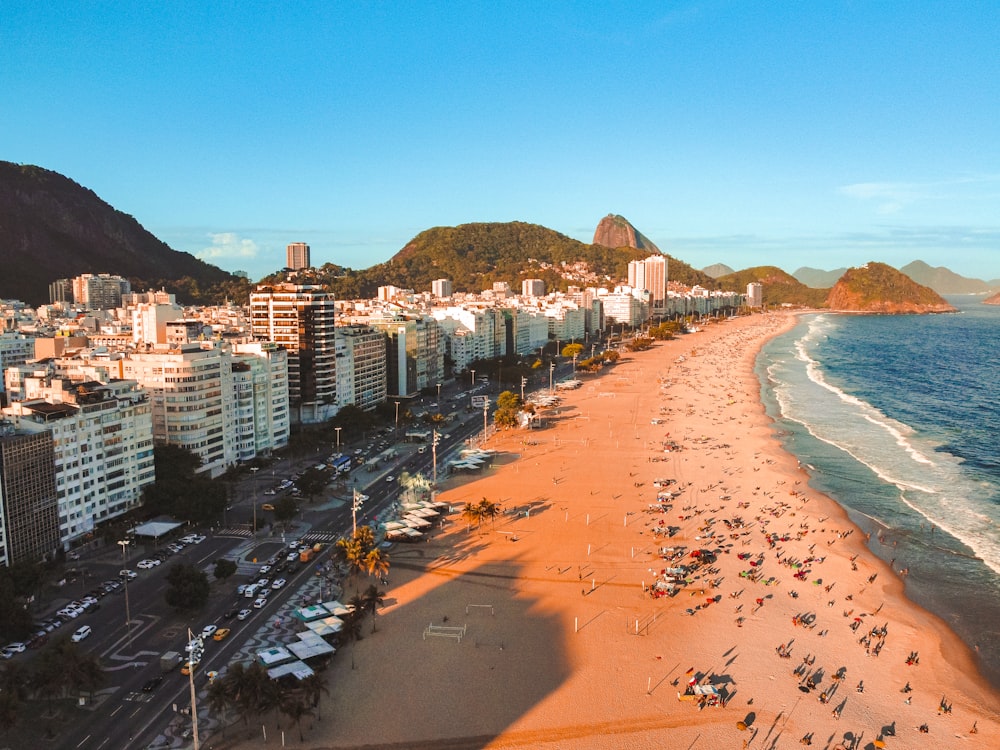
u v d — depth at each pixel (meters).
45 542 175.50
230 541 193.12
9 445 165.12
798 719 118.75
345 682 129.25
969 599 162.12
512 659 136.50
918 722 118.62
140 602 157.00
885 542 194.50
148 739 112.69
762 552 187.50
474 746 112.19
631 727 116.50
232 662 133.25
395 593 164.25
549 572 174.88
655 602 159.12
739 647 140.62
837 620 151.75
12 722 110.06
